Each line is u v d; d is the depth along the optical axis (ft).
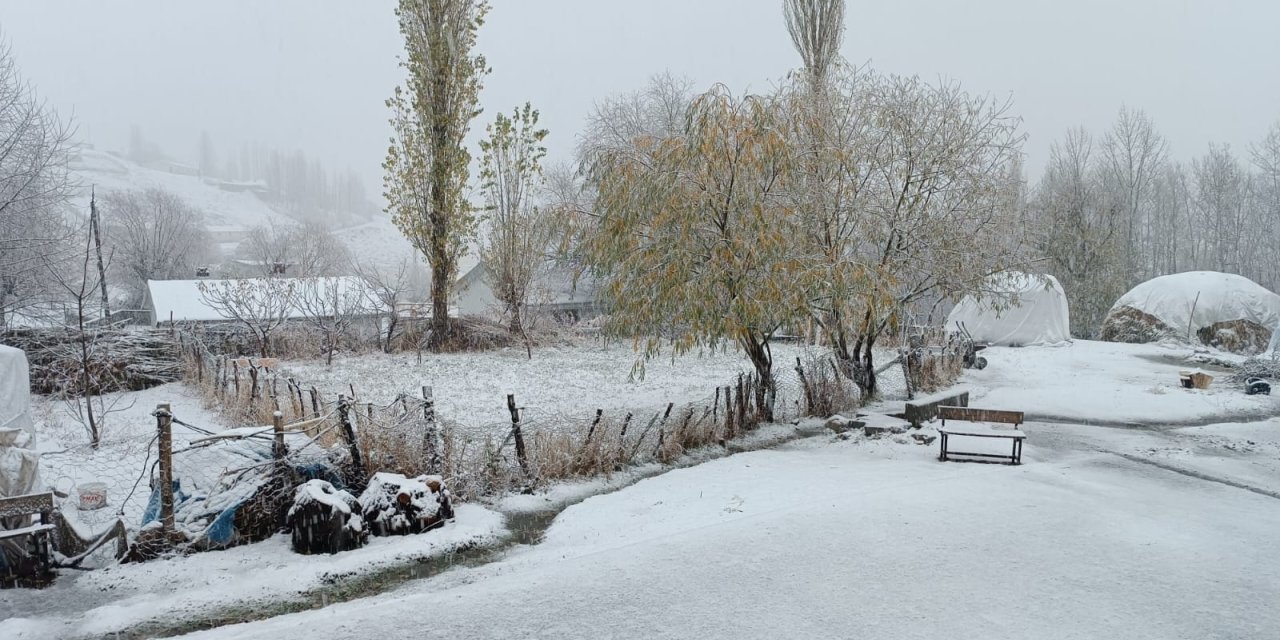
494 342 95.35
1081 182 149.28
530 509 34.09
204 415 55.26
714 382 67.56
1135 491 35.32
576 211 51.08
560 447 39.06
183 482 29.43
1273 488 37.04
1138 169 185.26
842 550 26.55
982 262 55.72
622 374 72.59
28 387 36.09
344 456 33.50
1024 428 52.13
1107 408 59.67
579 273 51.65
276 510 29.50
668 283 44.19
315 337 90.74
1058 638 20.20
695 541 27.63
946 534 28.14
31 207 69.31
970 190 54.13
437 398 58.54
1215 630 20.75
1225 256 188.55
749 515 31.30
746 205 45.32
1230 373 80.07
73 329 65.31
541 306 107.14
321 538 27.50
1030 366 84.74
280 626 21.31
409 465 34.37
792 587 23.52
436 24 88.79
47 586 24.80
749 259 44.65
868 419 50.44
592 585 23.89
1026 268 61.46
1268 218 175.52
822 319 55.06
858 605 22.21
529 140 97.30
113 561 26.81
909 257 53.67
